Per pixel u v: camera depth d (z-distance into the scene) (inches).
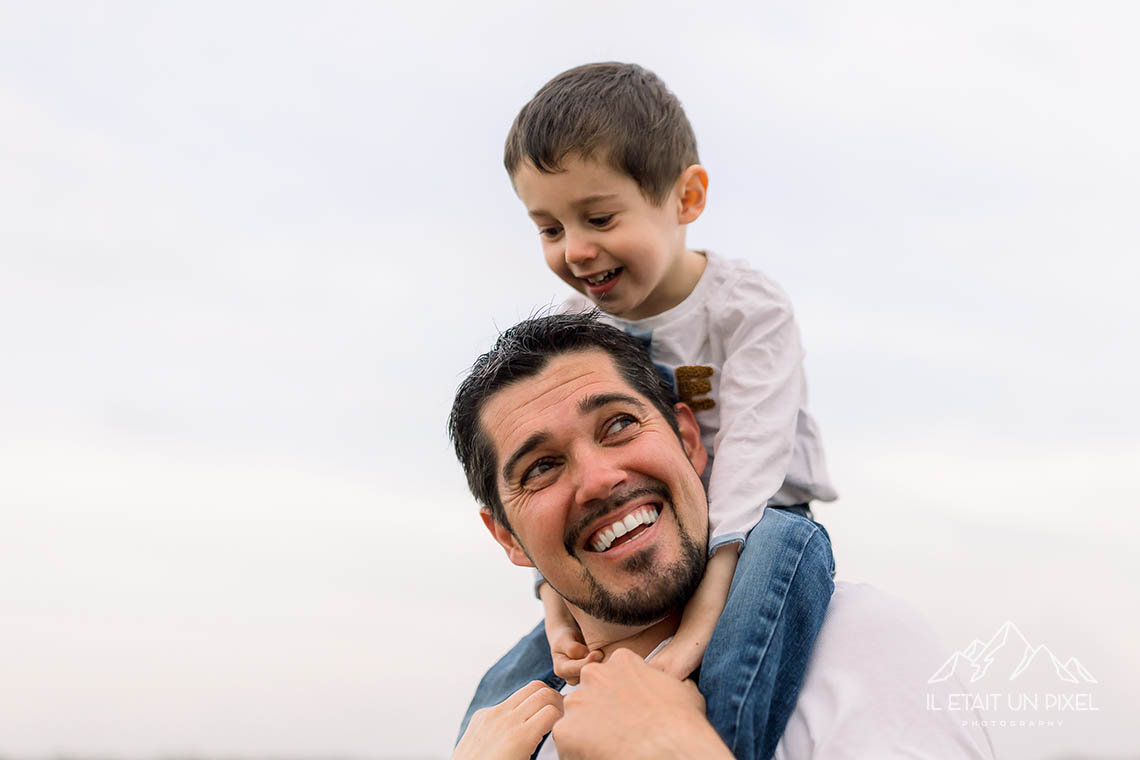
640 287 108.7
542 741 96.2
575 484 90.8
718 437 106.2
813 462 112.6
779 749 82.8
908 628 87.5
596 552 91.3
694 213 115.4
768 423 103.2
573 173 105.1
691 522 92.8
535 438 92.2
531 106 111.1
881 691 82.5
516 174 110.5
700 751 75.6
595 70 115.0
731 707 81.3
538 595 108.2
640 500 90.7
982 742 83.6
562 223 108.0
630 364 98.4
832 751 80.0
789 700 84.0
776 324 110.0
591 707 81.4
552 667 105.5
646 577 89.8
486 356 101.0
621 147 104.9
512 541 103.6
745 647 84.0
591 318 100.8
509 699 97.1
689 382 111.0
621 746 77.7
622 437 92.9
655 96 114.6
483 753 90.8
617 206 105.7
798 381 109.1
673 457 92.6
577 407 92.4
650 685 82.0
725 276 114.9
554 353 96.0
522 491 93.4
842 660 85.7
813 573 89.2
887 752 78.3
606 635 96.1
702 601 90.6
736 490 97.0
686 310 114.2
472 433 98.3
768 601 86.0
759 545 90.6
